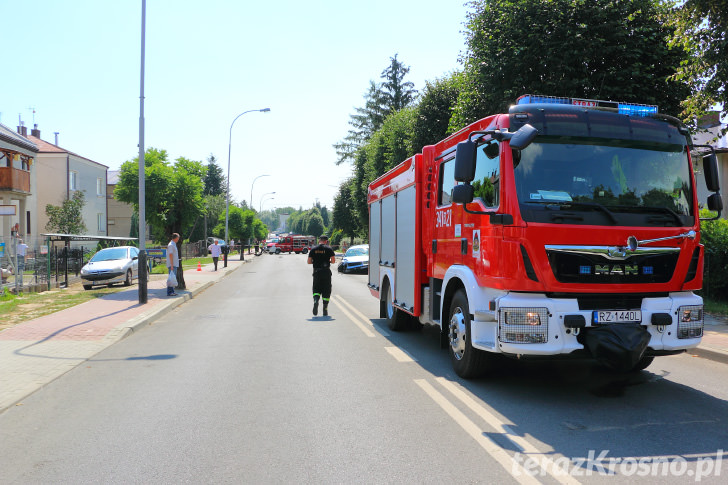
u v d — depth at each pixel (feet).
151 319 40.06
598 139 18.48
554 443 14.17
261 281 81.66
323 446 14.25
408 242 28.63
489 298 18.84
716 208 19.71
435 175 25.22
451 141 23.25
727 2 30.04
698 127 37.78
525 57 41.52
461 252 21.22
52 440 15.19
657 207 18.20
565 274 17.08
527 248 17.11
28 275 63.87
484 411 17.06
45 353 27.50
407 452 13.70
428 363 24.45
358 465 12.94
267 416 16.96
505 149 18.04
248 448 14.23
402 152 93.81
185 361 25.73
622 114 19.10
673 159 19.01
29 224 111.45
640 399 18.29
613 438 14.52
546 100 20.16
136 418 17.04
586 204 17.57
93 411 17.90
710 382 20.52
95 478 12.50
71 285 74.13
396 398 18.70
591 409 17.20
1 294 55.36
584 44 40.45
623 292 17.49
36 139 142.72
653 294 18.13
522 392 19.30
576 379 21.25
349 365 24.13
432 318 25.09
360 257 98.53
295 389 20.16
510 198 17.62
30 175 110.22
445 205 23.44
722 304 38.96
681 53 40.52
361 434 15.12
